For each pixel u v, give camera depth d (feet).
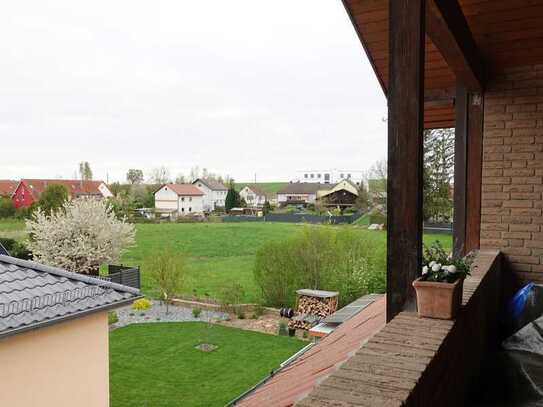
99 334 15.56
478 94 12.84
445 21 7.09
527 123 12.65
